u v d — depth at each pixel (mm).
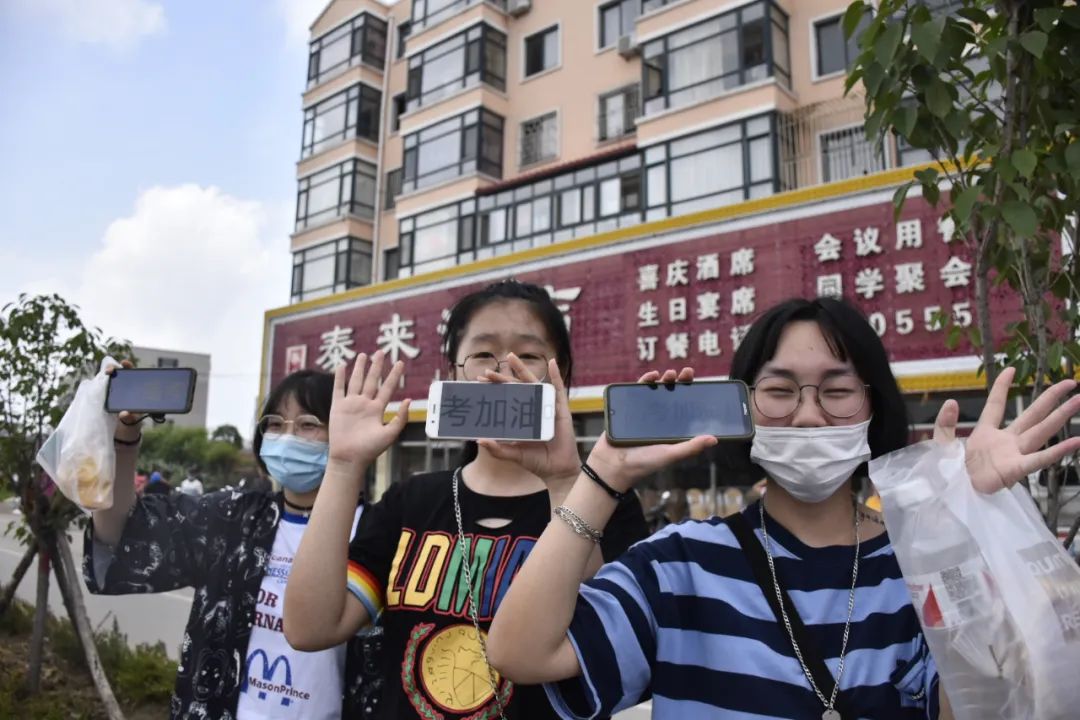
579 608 1246
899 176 7977
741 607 1279
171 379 1973
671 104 11977
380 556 1722
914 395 7691
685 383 1271
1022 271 1931
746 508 1467
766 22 11234
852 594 1275
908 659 1207
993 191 1833
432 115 15852
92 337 4488
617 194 12648
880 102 1903
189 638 2143
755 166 10898
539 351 1711
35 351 4316
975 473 1162
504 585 1577
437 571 1626
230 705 2031
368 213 17391
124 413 2029
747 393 1268
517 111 15320
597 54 14359
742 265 9047
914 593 1152
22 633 5590
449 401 1421
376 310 13469
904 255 7797
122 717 3852
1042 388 1855
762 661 1218
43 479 4383
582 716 1207
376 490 13148
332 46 18625
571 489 1325
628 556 1369
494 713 1496
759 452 1361
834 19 11359
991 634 1069
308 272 17656
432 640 1567
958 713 1075
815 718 1169
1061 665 1028
